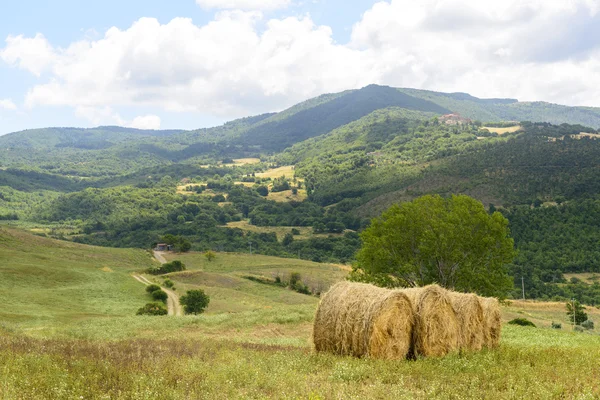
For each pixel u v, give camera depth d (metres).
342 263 126.00
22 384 7.93
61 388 7.58
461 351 14.55
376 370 11.02
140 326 27.48
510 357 13.39
